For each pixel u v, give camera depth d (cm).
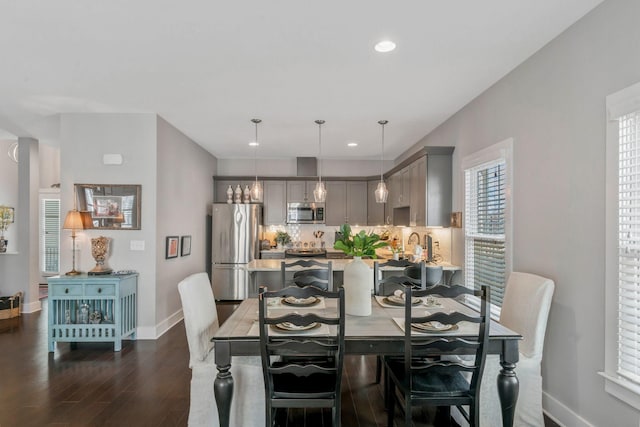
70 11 215
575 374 230
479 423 211
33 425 242
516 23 230
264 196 698
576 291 230
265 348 192
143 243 419
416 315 244
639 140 191
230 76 312
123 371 328
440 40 250
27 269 534
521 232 291
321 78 316
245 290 628
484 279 358
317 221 700
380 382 311
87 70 299
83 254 417
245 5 209
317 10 214
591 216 218
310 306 268
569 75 235
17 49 263
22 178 534
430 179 434
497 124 325
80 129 418
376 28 234
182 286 239
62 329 373
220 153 661
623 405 195
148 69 298
